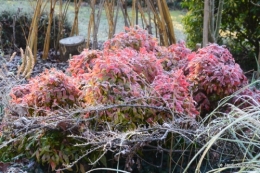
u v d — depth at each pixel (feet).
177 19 26.11
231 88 6.89
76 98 6.44
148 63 6.86
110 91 6.11
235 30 15.53
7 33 17.04
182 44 8.63
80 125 5.98
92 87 6.14
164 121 5.99
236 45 15.85
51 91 6.24
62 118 5.86
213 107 7.16
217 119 6.15
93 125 6.12
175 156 6.59
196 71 7.09
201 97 7.02
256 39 15.24
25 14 16.93
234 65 7.77
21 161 6.52
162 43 12.37
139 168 6.19
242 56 15.93
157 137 5.72
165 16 12.21
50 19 13.84
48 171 6.30
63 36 16.52
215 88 6.89
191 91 6.68
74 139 6.08
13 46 16.84
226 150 6.27
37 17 12.96
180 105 6.11
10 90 7.45
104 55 7.01
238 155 6.11
